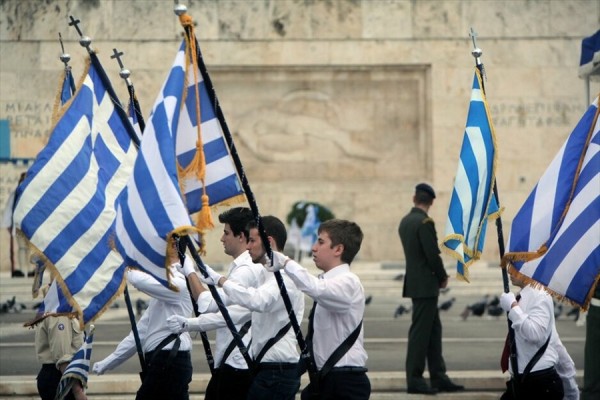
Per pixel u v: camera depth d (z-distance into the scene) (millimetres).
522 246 28516
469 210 29453
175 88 25047
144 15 86750
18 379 41781
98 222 28016
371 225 89438
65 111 28516
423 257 40656
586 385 35156
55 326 31172
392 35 88688
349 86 90125
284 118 89938
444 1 88500
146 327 28938
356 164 90312
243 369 27953
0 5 86562
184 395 28781
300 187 89188
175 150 24812
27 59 86562
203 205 24422
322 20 88625
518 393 28734
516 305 28312
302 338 25344
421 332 40625
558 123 88312
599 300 34719
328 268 25531
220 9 88062
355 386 25016
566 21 88312
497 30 88375
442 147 88812
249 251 27016
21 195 27859
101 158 28766
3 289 72062
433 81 88625
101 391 40656
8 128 86500
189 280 26594
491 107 88438
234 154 25469
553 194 28562
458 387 41469
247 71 88938
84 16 86625
